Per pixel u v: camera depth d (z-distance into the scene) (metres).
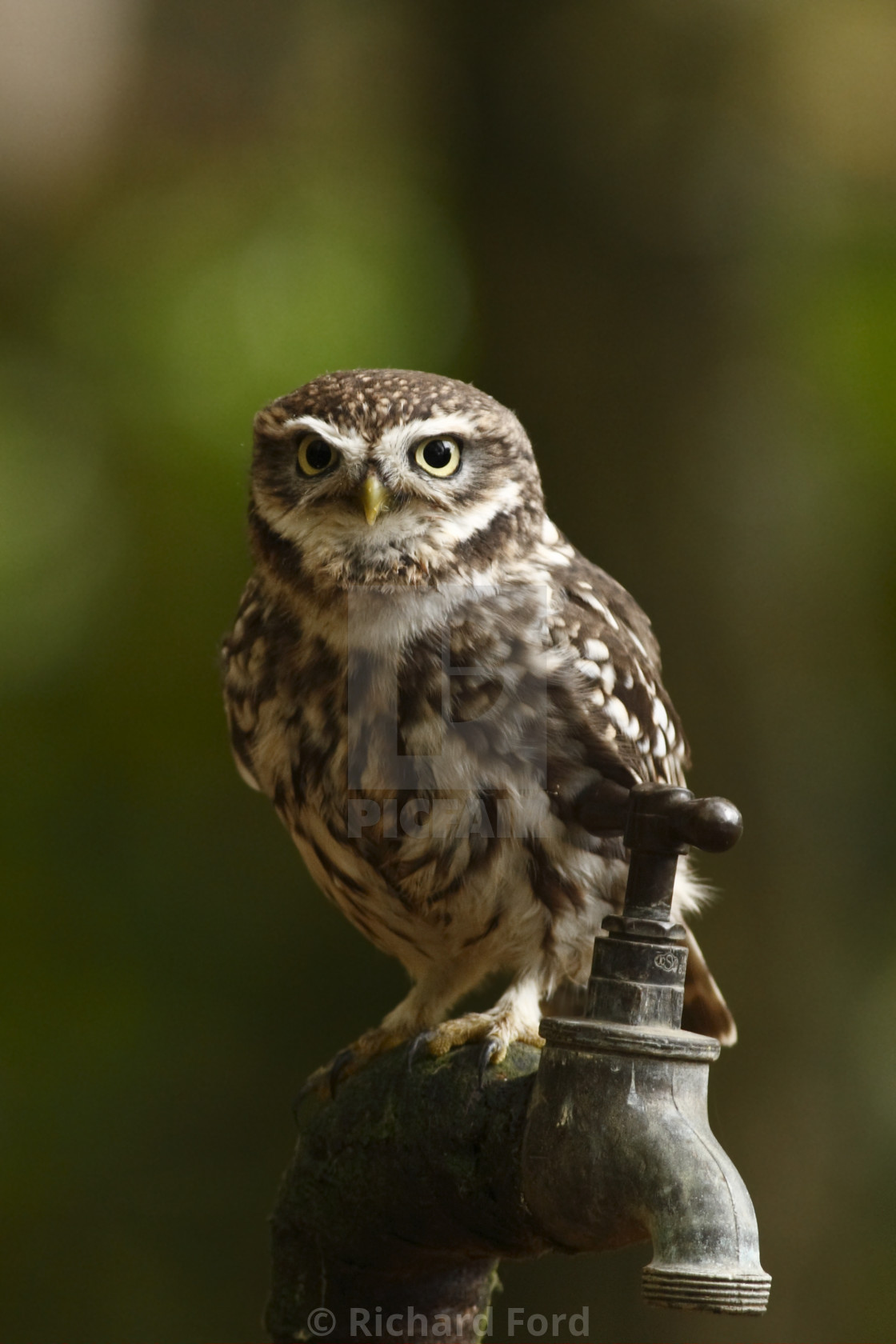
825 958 11.09
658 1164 4.02
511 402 11.45
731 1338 10.80
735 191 11.30
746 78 11.41
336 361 15.62
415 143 14.74
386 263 15.75
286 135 15.58
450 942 6.91
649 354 11.20
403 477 6.49
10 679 14.88
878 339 13.26
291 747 6.69
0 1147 12.73
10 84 13.95
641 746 6.92
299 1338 5.50
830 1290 10.80
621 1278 10.91
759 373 11.38
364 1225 5.34
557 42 11.34
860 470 13.00
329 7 13.91
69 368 15.99
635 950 4.23
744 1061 10.92
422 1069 5.34
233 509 15.45
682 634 11.07
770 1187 10.87
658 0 11.24
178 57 14.33
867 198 13.26
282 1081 13.07
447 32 11.77
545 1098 4.27
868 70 12.41
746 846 11.01
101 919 13.72
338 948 13.52
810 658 11.34
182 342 15.88
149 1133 12.89
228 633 7.19
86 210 15.91
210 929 13.71
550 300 11.36
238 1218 12.62
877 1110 11.10
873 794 11.62
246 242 16.09
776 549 11.26
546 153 11.38
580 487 11.26
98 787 14.38
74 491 15.65
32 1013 13.26
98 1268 12.50
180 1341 12.30
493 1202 4.97
